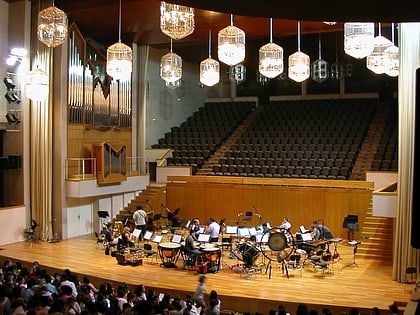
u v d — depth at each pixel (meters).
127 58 12.55
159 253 13.68
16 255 14.30
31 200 16.70
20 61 16.47
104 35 19.50
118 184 18.39
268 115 24.58
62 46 16.67
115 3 15.47
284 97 27.14
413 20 6.05
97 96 18.31
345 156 19.92
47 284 8.64
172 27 9.73
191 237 13.05
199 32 18.33
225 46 11.19
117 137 19.67
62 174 16.72
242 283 11.78
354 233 16.89
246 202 18.50
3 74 16.41
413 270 10.74
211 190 19.05
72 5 16.11
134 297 8.39
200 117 25.59
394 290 11.27
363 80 26.12
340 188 17.27
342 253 15.16
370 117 23.00
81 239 16.86
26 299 8.00
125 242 14.05
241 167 20.12
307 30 17.58
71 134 17.12
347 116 23.25
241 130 23.83
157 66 23.75
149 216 17.66
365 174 18.23
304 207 17.70
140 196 19.78
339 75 23.38
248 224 18.41
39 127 16.58
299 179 17.95
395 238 12.19
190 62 26.50
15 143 16.69
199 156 21.94
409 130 11.89
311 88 27.06
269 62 12.74
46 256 14.28
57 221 16.75
